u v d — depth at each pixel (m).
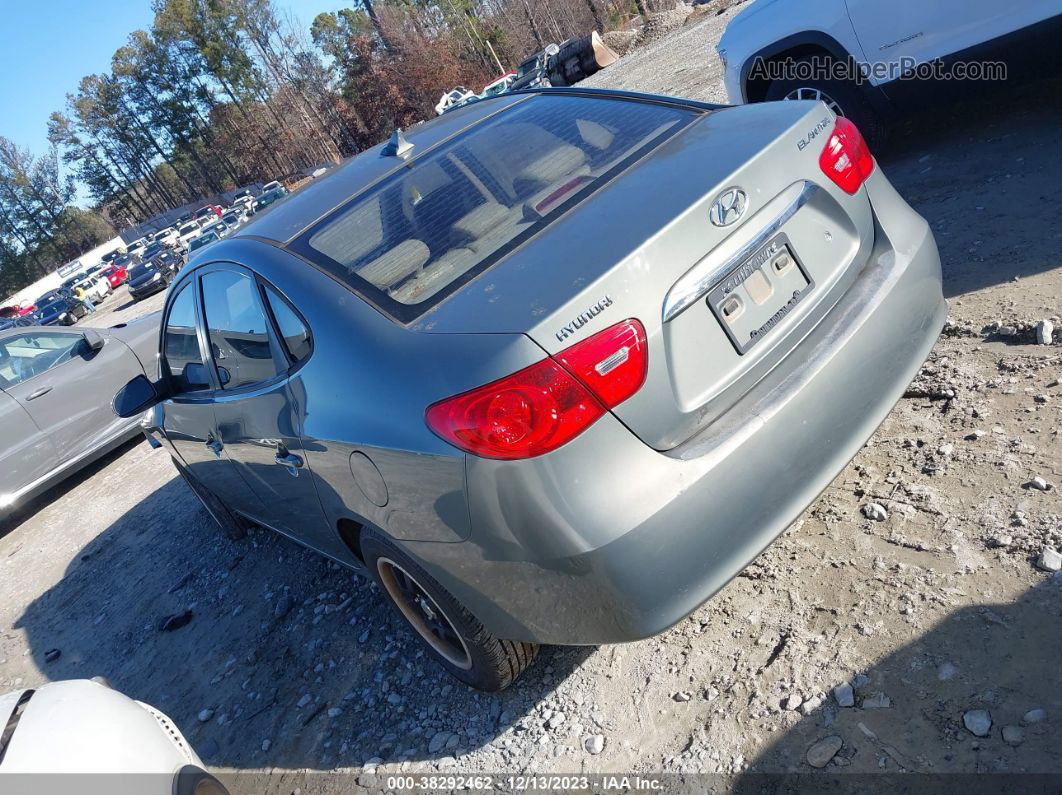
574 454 1.89
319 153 78.00
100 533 6.12
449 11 66.88
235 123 88.12
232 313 2.98
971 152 4.89
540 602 2.09
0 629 5.22
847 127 2.52
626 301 1.92
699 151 2.33
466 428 1.94
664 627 1.98
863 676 2.09
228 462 3.53
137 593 4.76
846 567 2.45
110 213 110.44
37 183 103.50
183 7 80.94
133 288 32.22
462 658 2.66
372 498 2.34
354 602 3.60
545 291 1.95
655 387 1.96
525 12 60.19
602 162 2.50
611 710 2.40
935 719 1.91
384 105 54.41
